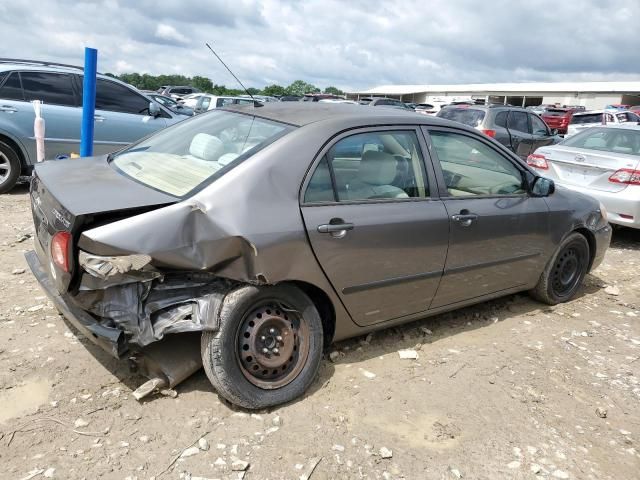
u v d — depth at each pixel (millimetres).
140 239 2686
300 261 3107
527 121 13078
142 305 2848
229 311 2932
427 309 4020
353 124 3510
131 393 3162
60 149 8062
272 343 3152
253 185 3025
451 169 3998
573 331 4625
